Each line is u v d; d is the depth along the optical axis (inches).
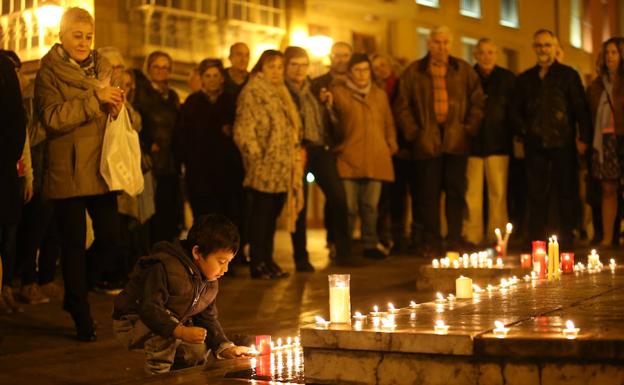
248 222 500.7
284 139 449.4
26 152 325.7
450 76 539.5
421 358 162.2
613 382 146.5
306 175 490.9
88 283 387.9
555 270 319.9
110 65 307.1
